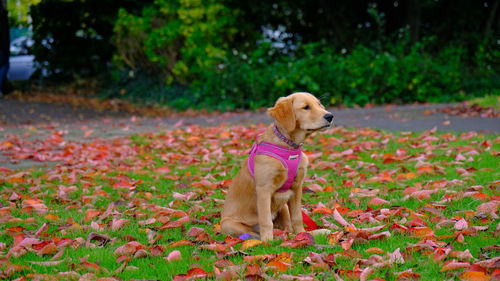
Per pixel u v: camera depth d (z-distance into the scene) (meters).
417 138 8.44
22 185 6.20
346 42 18.98
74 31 19.05
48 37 19.20
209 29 16.55
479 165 6.31
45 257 3.79
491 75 17.67
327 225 4.35
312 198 5.38
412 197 5.02
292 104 4.23
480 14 20.30
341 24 19.30
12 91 17.44
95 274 3.39
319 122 4.10
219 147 8.35
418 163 6.32
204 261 3.58
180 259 3.63
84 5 18.33
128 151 8.41
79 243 4.02
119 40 17.56
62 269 3.52
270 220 4.11
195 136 9.44
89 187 6.15
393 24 20.59
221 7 16.59
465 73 17.12
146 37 17.17
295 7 19.17
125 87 18.23
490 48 19.02
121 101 16.98
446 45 19.38
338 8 19.22
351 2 19.81
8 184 6.29
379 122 11.07
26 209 5.04
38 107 15.20
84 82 18.97
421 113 12.16
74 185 6.29
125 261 3.55
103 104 16.41
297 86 15.14
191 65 16.88
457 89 16.16
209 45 16.34
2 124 12.59
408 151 7.48
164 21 17.16
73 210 5.21
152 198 5.58
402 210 4.59
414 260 3.43
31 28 20.02
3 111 14.23
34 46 18.98
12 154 8.30
